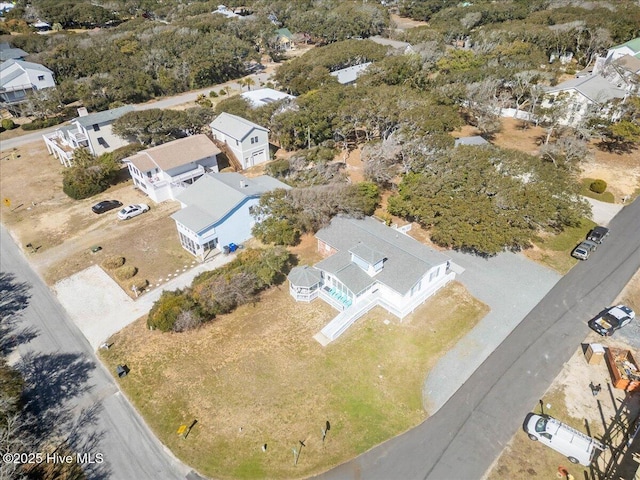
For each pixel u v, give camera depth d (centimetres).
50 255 4131
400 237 3791
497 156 4259
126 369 2914
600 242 4012
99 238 4359
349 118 5572
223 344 3081
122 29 10931
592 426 2481
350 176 5209
